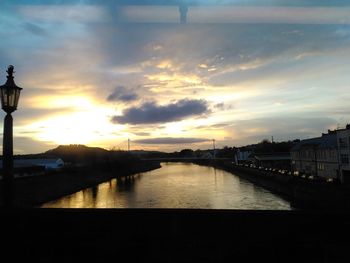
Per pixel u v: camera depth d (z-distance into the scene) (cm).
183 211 530
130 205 4678
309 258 488
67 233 560
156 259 530
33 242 566
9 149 652
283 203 4594
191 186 6906
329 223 487
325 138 5881
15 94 658
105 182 8444
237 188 6481
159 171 13188
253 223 509
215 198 5156
